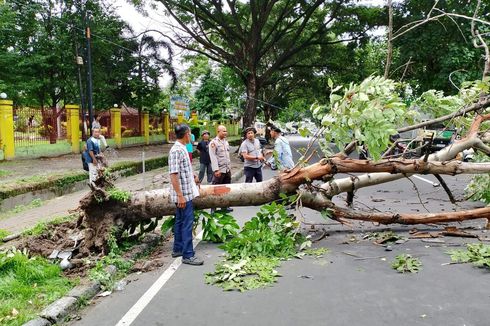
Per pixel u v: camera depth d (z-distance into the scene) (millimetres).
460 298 4359
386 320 3902
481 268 5258
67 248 5848
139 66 28250
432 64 21172
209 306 4340
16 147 16672
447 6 19531
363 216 6965
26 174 12852
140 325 3959
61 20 24031
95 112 24078
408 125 7402
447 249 6074
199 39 25516
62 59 24641
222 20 25469
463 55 18281
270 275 5121
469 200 9781
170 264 5789
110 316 4191
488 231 6961
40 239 6043
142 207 6359
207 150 11719
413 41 20094
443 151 7363
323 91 36688
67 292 4598
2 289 4531
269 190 6801
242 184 6895
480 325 3770
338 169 6738
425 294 4480
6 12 21812
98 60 26266
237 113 48875
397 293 4531
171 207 6410
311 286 4801
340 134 6551
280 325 3859
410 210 8867
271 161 17547
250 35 25500
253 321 3957
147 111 29203
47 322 3943
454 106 7746
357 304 4273
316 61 32250
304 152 7570
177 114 27750
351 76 30828
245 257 5824
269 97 44688
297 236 6617
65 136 19906
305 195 6895
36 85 23562
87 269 5371
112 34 26156
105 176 6359
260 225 6359
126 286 5020
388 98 6426
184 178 5781
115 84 27906
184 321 4008
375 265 5480
